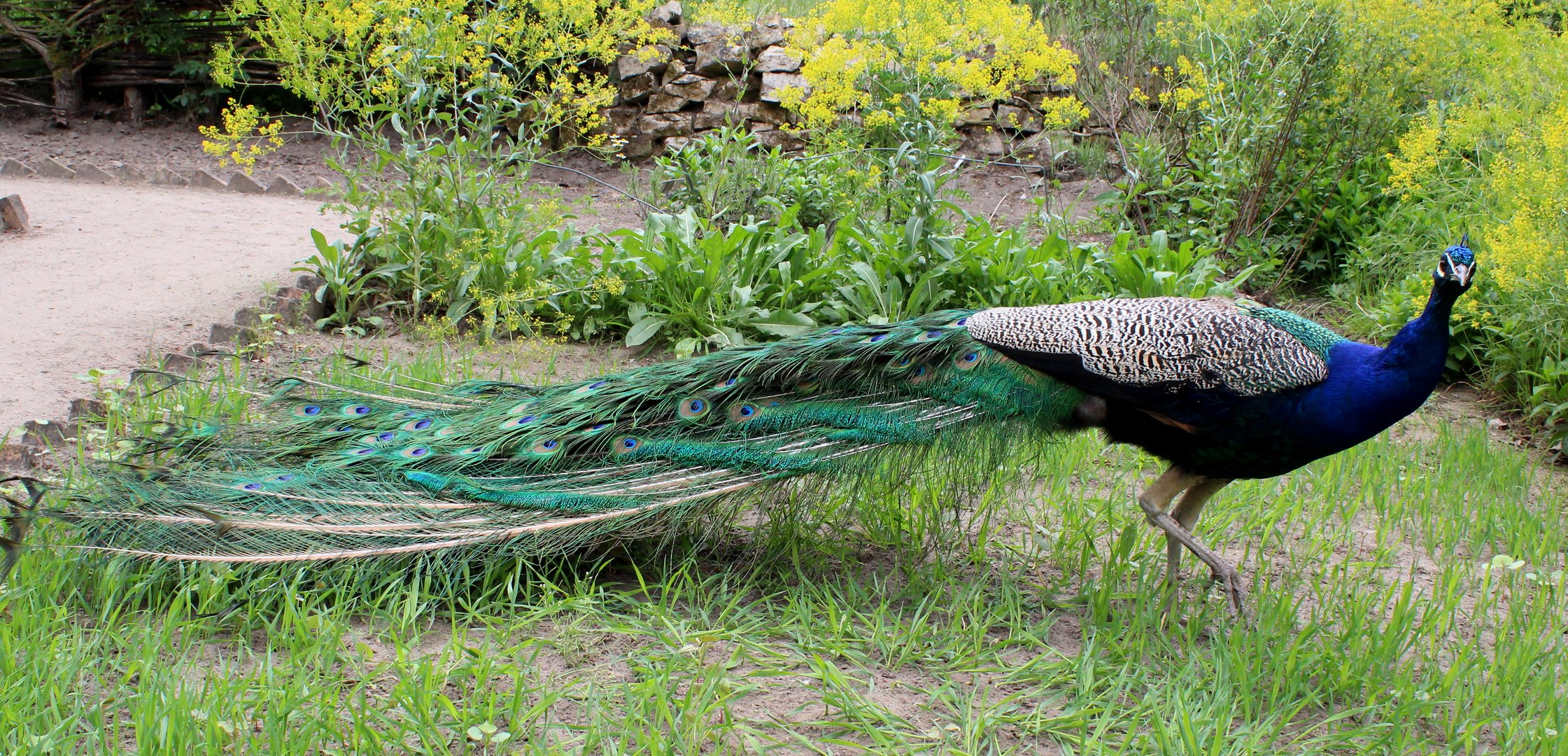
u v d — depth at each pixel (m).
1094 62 11.53
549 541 4.00
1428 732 3.65
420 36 7.39
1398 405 3.81
